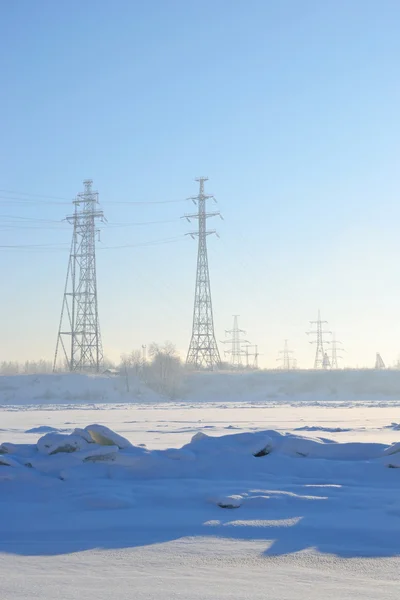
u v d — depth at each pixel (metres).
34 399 73.88
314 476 11.52
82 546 7.56
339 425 29.16
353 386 90.00
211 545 7.52
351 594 5.83
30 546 7.61
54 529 8.38
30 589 6.01
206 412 46.34
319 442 13.03
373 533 7.90
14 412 47.50
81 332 81.94
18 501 10.02
